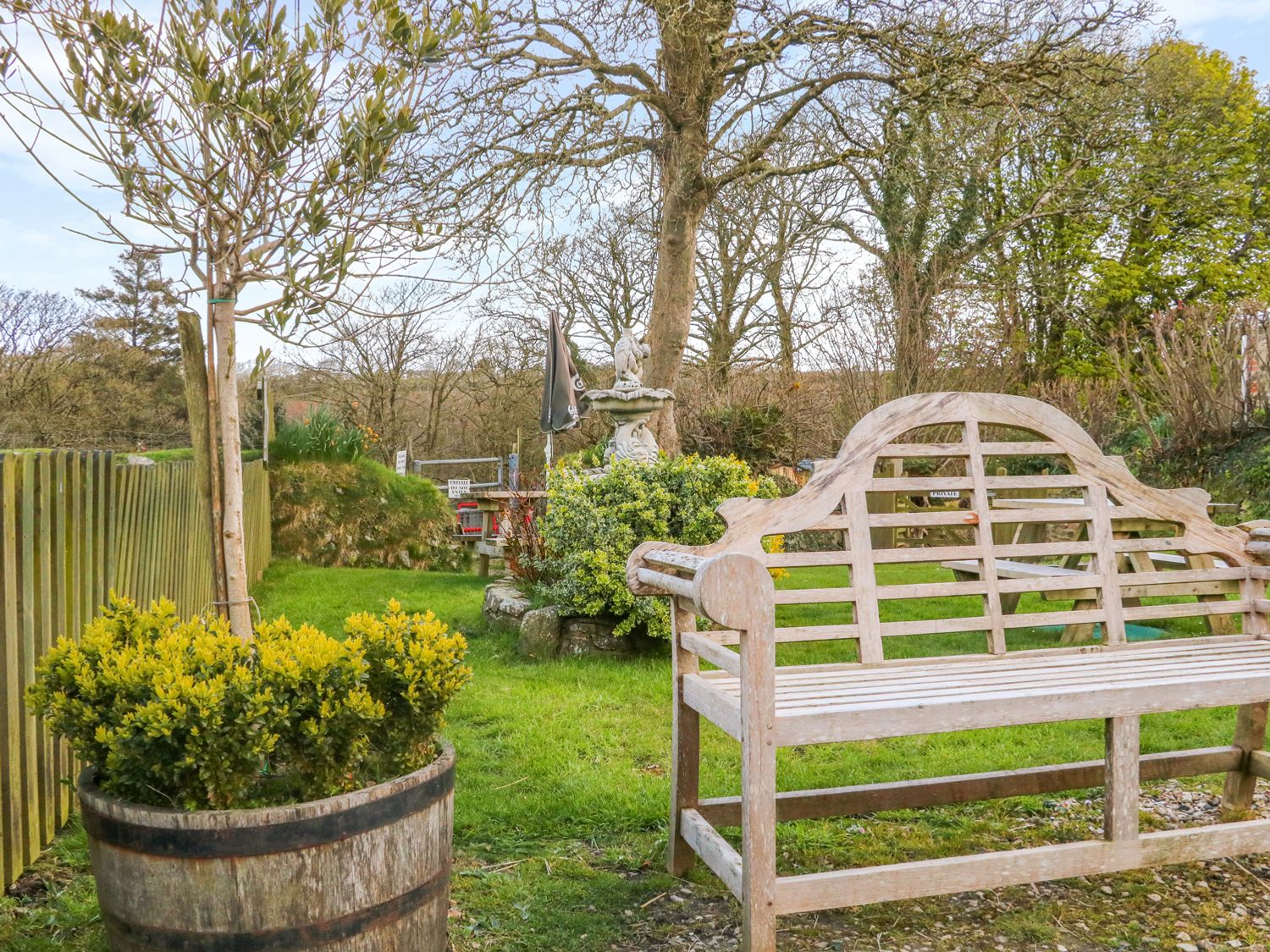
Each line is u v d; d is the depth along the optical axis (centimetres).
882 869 227
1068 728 430
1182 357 1255
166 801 195
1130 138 1493
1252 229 1916
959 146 1152
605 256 1819
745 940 219
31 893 259
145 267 2350
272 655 202
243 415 1455
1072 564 643
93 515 328
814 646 618
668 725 433
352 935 191
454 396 2459
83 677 199
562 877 277
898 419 307
